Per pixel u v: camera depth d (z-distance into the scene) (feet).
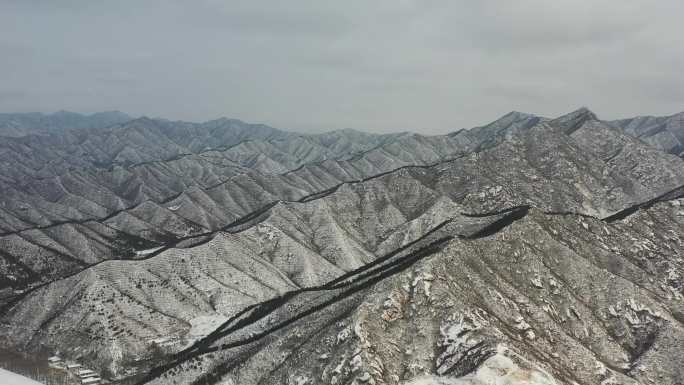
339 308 401.70
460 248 435.94
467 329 338.34
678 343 409.69
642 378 381.40
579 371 361.30
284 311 498.28
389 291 373.61
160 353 508.53
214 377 390.63
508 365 302.04
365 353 329.11
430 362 330.95
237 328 507.71
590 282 467.11
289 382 343.87
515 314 387.55
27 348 520.01
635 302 448.65
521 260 462.19
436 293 369.71
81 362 494.18
